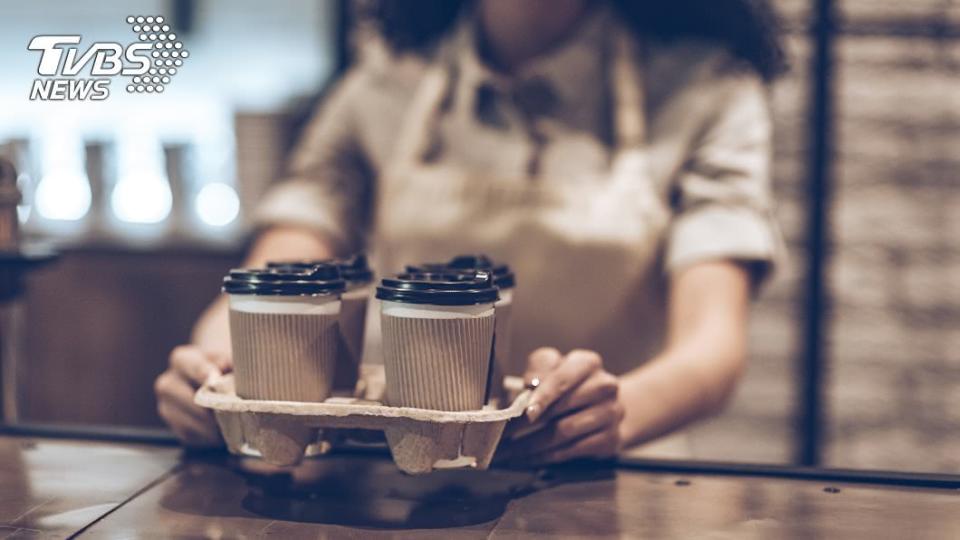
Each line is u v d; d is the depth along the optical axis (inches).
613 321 65.8
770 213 62.8
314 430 38.6
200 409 42.0
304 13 119.9
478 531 33.6
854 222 109.6
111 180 117.6
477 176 66.6
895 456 110.1
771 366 110.3
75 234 116.9
